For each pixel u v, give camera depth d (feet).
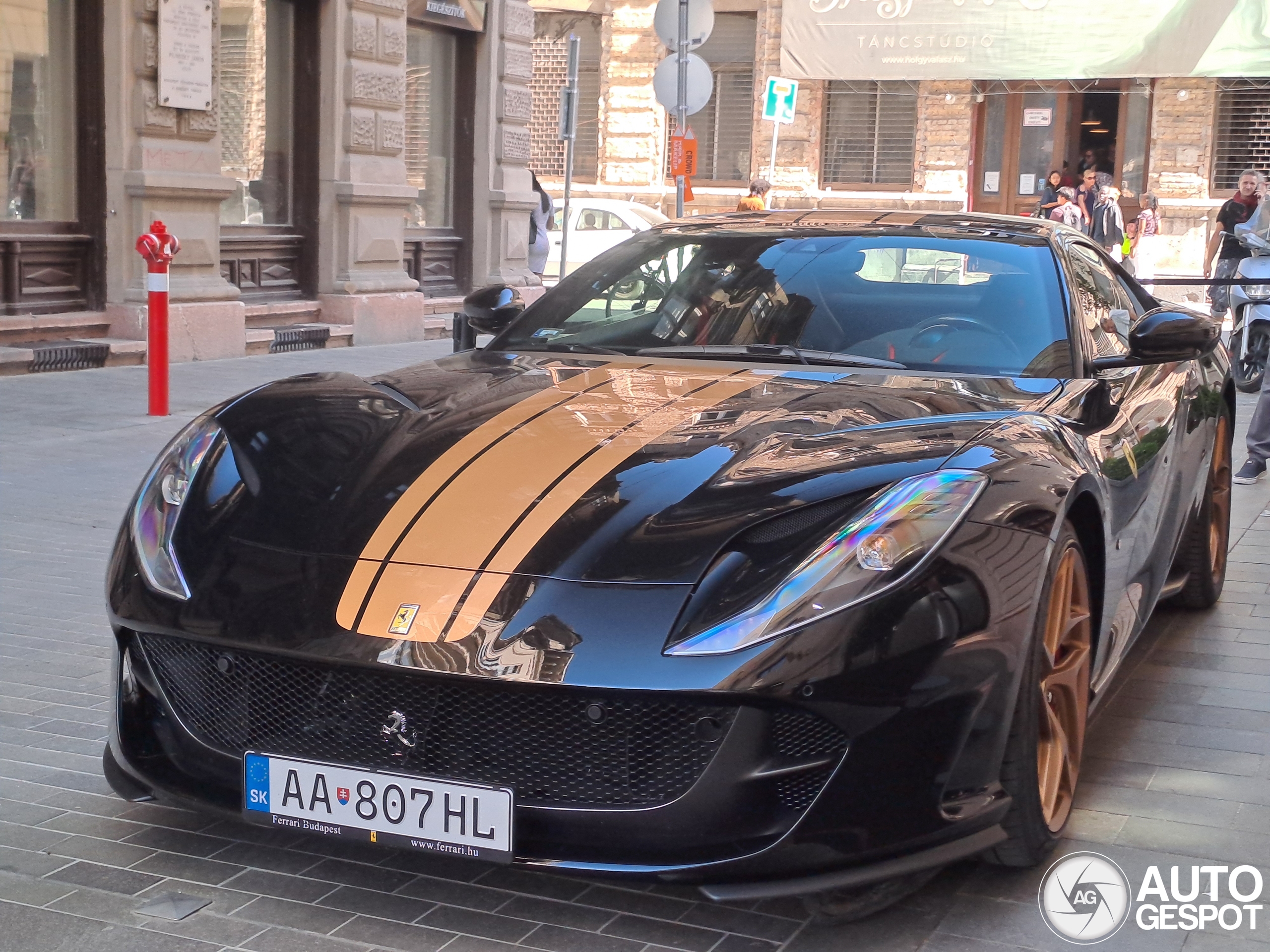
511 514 8.57
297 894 8.92
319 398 10.53
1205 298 72.08
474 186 50.70
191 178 35.94
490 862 8.02
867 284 12.36
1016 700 8.46
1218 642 15.08
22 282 33.37
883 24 76.13
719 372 11.12
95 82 34.60
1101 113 75.61
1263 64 69.97
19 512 19.81
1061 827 9.46
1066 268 12.54
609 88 82.48
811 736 7.90
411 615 8.07
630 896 8.97
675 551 8.17
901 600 7.92
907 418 9.65
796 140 79.77
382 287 43.96
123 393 30.48
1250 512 22.31
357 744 8.37
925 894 9.00
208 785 8.95
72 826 9.87
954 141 77.36
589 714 7.81
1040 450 9.36
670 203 82.17
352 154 42.80
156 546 9.17
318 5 41.68
